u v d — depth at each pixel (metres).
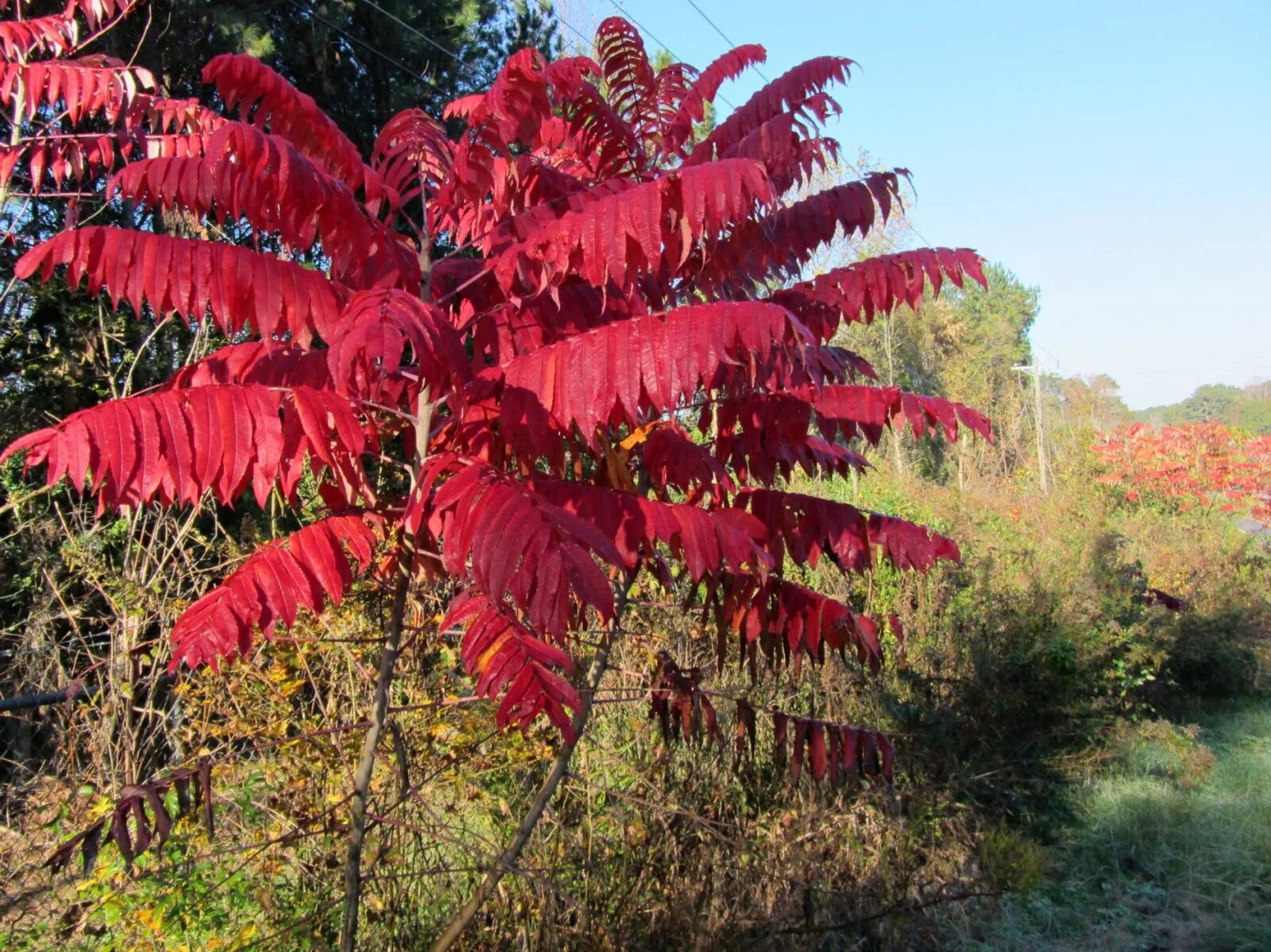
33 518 5.17
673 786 4.42
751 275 2.89
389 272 2.19
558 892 3.53
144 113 4.25
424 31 8.79
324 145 2.10
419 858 3.65
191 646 1.81
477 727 3.70
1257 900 5.55
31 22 4.00
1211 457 17.05
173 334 6.55
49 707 4.27
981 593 7.36
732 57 2.97
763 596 2.90
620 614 3.11
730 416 2.84
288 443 1.80
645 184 1.88
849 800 5.22
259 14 7.45
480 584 1.60
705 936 3.92
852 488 9.49
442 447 2.29
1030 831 6.16
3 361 6.23
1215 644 9.66
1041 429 20.89
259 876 3.41
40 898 3.57
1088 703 7.18
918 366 28.80
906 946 4.61
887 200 2.82
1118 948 4.96
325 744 3.56
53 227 6.56
